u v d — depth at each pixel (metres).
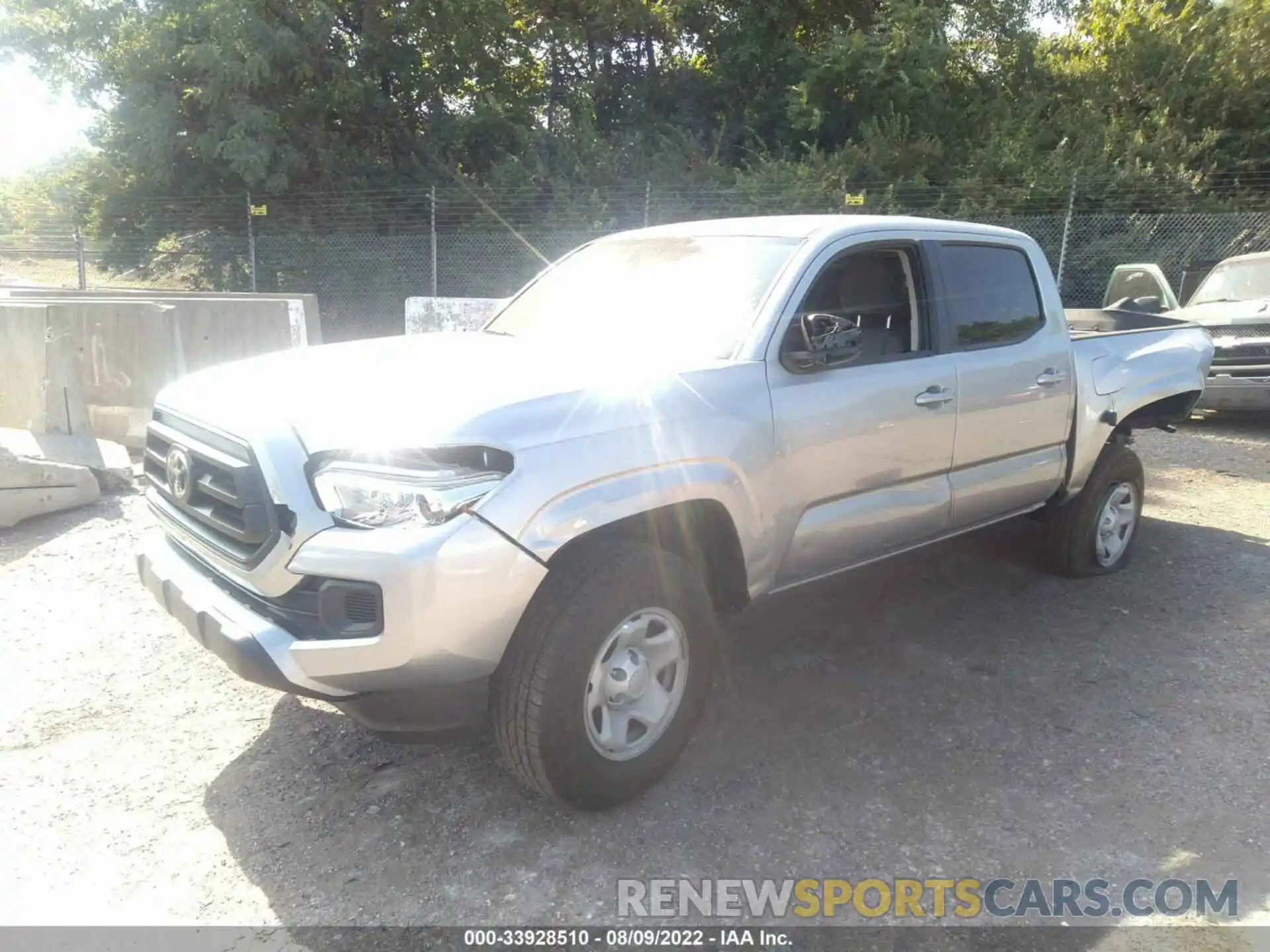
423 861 3.02
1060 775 3.51
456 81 19.73
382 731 2.94
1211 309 10.19
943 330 4.30
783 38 21.98
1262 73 19.77
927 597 5.21
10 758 3.56
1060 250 17.27
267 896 2.86
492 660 2.89
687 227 4.54
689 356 3.64
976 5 21.94
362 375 3.36
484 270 17.27
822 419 3.69
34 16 17.44
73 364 7.14
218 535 3.14
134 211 18.30
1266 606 5.12
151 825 3.18
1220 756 3.65
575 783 3.07
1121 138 19.31
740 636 4.70
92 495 6.46
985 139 19.66
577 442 3.01
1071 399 4.93
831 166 18.02
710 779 3.46
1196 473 8.14
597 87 21.14
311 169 18.05
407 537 2.73
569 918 2.77
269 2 17.03
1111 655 4.52
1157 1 21.59
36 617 4.74
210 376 3.59
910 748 3.68
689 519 3.35
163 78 17.41
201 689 4.09
